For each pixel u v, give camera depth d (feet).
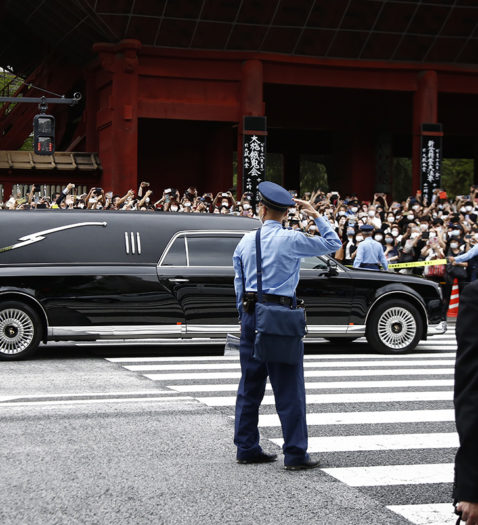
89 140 130.21
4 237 44.55
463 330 9.80
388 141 159.02
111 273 44.70
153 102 118.93
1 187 123.75
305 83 124.36
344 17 119.44
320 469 21.77
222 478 20.75
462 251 70.54
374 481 20.67
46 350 49.16
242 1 114.52
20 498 18.97
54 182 124.57
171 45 118.32
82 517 17.63
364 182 158.71
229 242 46.39
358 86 126.62
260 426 26.99
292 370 21.49
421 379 37.40
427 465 22.29
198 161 144.36
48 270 44.24
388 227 83.61
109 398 31.78
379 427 27.12
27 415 28.30
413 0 119.24
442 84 130.21
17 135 154.61
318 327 46.19
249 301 21.50
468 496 9.34
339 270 46.85
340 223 82.53
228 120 121.19
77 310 44.34
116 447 23.82
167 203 86.02
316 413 29.40
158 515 17.79
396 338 47.29
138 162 141.49
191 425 26.81
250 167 118.93
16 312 43.75
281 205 21.70
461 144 181.98
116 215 45.85
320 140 170.50
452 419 28.48
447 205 98.32
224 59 120.26
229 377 37.60
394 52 125.70
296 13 117.60
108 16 113.60
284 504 18.65
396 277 47.52
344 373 39.22
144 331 44.96
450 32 124.16
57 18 121.19
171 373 38.91
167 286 45.09
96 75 127.75
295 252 21.48
